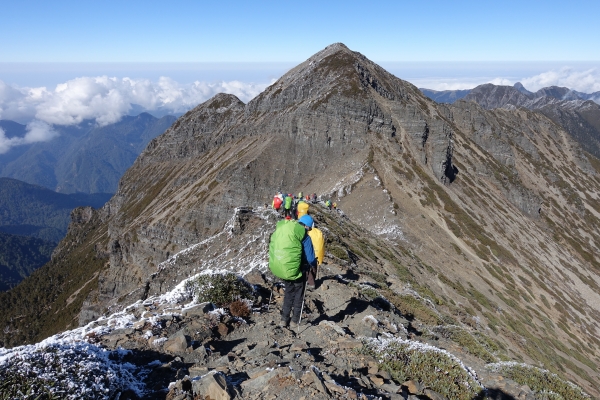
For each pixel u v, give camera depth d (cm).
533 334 5812
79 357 635
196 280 1237
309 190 11581
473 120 19475
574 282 10200
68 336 864
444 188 10988
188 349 841
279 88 17625
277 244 973
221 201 12381
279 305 1281
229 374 730
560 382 1198
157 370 731
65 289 18550
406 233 7919
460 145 15575
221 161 16088
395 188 10038
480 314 5034
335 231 3869
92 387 580
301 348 898
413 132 12444
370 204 9112
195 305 1098
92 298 14200
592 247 14262
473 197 12081
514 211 13088
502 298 6925
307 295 1433
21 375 542
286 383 655
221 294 1190
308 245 989
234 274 1301
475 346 1530
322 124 12269
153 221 13862
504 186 14125
